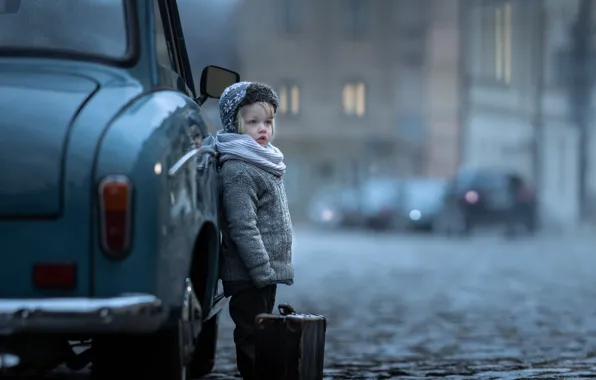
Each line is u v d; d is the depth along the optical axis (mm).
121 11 8258
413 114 98688
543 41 84750
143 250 7273
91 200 7254
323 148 101062
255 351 9055
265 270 9117
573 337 16344
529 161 84812
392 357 14125
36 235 7250
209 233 8531
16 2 8359
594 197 76938
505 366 13148
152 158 7363
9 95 7562
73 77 7840
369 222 64062
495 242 52469
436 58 95125
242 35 102438
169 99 8016
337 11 101062
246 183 9188
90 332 7238
